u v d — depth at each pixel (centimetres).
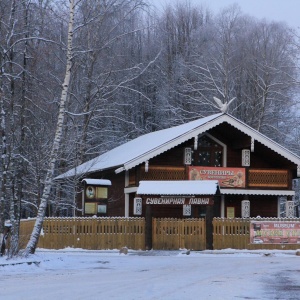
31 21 2950
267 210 4194
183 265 2277
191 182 3291
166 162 3925
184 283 1585
